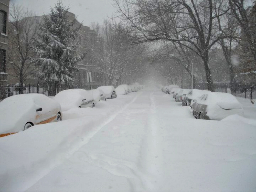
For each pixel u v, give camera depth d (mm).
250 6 19438
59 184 3721
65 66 21969
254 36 17000
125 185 3646
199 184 3760
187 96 16891
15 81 30703
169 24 18312
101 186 3619
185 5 18859
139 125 8602
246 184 3643
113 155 5160
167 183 3881
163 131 7539
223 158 4902
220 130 7309
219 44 27016
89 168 4395
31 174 4219
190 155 5160
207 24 22875
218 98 9625
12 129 6301
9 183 3818
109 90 23938
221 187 3613
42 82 21359
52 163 4816
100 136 6910
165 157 5102
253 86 24406
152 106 17359
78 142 6371
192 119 9227
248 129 7336
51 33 21547
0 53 19781
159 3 17312
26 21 27688
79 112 11266
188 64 29719
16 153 4734
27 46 23016
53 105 9062
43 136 5926
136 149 5555
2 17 20391
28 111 7105
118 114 12234
